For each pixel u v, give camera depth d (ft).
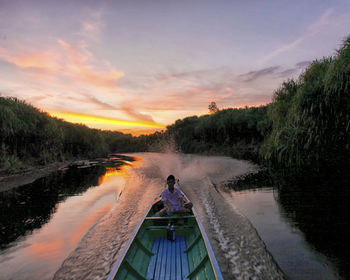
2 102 56.95
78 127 105.91
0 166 48.44
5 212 24.09
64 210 24.48
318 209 20.45
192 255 12.25
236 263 12.84
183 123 179.93
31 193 32.89
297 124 32.53
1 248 15.85
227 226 18.26
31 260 14.07
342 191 25.07
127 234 17.62
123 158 108.99
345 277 10.98
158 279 10.47
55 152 75.87
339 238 14.96
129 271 9.99
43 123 66.95
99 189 35.55
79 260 13.91
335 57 26.73
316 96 29.12
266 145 41.39
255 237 15.92
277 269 11.98
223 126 111.65
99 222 20.47
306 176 33.22
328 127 29.25
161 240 14.69
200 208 23.76
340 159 33.96
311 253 13.41
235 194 28.63
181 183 38.96
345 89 25.07
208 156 88.89
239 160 65.41
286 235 15.92
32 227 19.67
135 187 36.99
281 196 25.64
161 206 21.16
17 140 56.13
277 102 37.42
